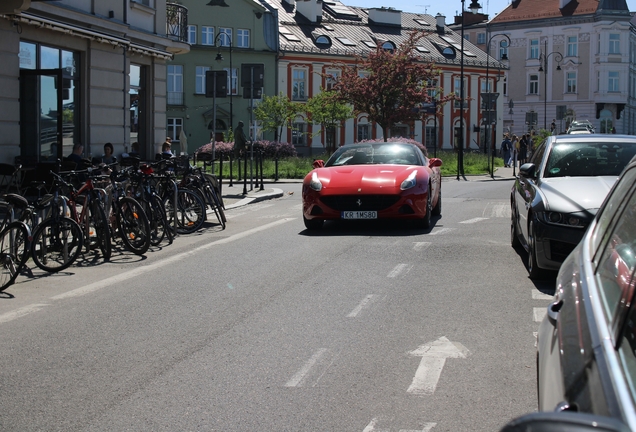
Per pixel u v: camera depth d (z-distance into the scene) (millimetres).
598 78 77875
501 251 10734
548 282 8508
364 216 12734
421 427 4312
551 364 2799
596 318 2502
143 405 4758
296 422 4414
